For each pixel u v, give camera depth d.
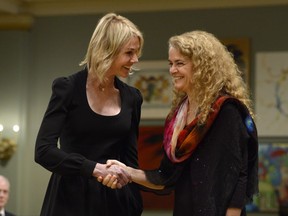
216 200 3.83
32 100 13.97
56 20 13.89
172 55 4.05
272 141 12.63
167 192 4.34
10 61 13.92
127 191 4.54
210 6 13.07
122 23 4.28
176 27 13.24
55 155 4.14
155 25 13.34
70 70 13.80
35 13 13.96
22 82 13.88
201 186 3.86
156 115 13.16
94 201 4.35
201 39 4.02
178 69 4.02
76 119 4.33
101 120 4.35
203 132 3.88
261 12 12.84
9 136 13.85
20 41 13.88
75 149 4.37
